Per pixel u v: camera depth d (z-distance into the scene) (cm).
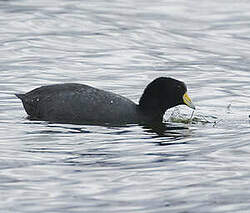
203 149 1298
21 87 1844
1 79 1914
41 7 2803
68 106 1554
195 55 2267
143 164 1195
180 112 1664
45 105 1569
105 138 1398
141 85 1900
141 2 3023
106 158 1238
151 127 1512
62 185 1077
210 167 1163
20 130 1448
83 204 992
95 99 1559
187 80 1972
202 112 1659
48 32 2447
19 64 2075
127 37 2427
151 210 967
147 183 1084
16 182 1091
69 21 2594
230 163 1185
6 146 1318
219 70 2089
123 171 1151
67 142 1359
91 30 2494
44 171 1152
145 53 2256
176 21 2711
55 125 1498
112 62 2138
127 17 2719
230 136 1405
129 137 1410
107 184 1081
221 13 2869
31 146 1322
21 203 997
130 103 1598
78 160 1224
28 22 2556
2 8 2778
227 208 970
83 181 1097
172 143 1358
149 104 1598
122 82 1925
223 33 2573
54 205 989
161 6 2956
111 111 1555
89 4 2911
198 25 2667
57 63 2098
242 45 2427
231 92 1848
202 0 3116
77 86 1595
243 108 1697
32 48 2255
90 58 2170
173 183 1081
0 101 1711
